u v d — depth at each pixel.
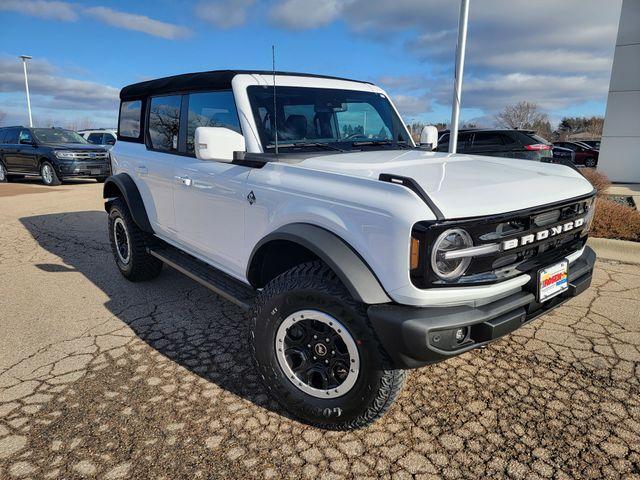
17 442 2.42
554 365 3.16
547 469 2.24
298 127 3.26
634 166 17.39
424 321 2.06
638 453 2.34
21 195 11.63
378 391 2.31
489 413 2.67
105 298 4.44
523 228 2.31
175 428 2.54
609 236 6.12
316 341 2.47
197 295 4.50
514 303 2.29
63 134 15.12
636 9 16.36
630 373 3.06
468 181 2.44
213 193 3.25
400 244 2.07
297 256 2.92
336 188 2.39
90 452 2.36
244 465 2.28
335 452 2.37
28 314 4.07
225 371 3.12
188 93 3.64
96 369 3.14
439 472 2.23
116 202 4.61
